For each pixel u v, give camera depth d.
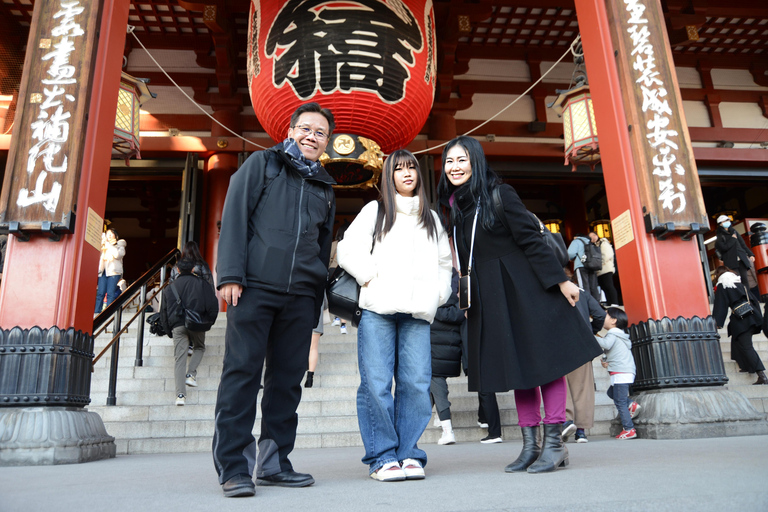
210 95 11.78
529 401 2.41
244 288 2.04
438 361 4.38
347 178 7.05
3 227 3.64
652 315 4.25
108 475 2.55
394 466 2.15
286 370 2.14
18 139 3.84
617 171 4.65
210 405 5.03
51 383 3.49
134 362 6.36
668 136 4.45
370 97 5.90
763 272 8.24
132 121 6.48
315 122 2.33
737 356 6.11
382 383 2.28
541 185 17.27
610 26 4.85
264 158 2.25
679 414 3.90
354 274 2.33
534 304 2.32
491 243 2.48
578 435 4.05
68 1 4.14
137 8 11.24
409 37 6.05
